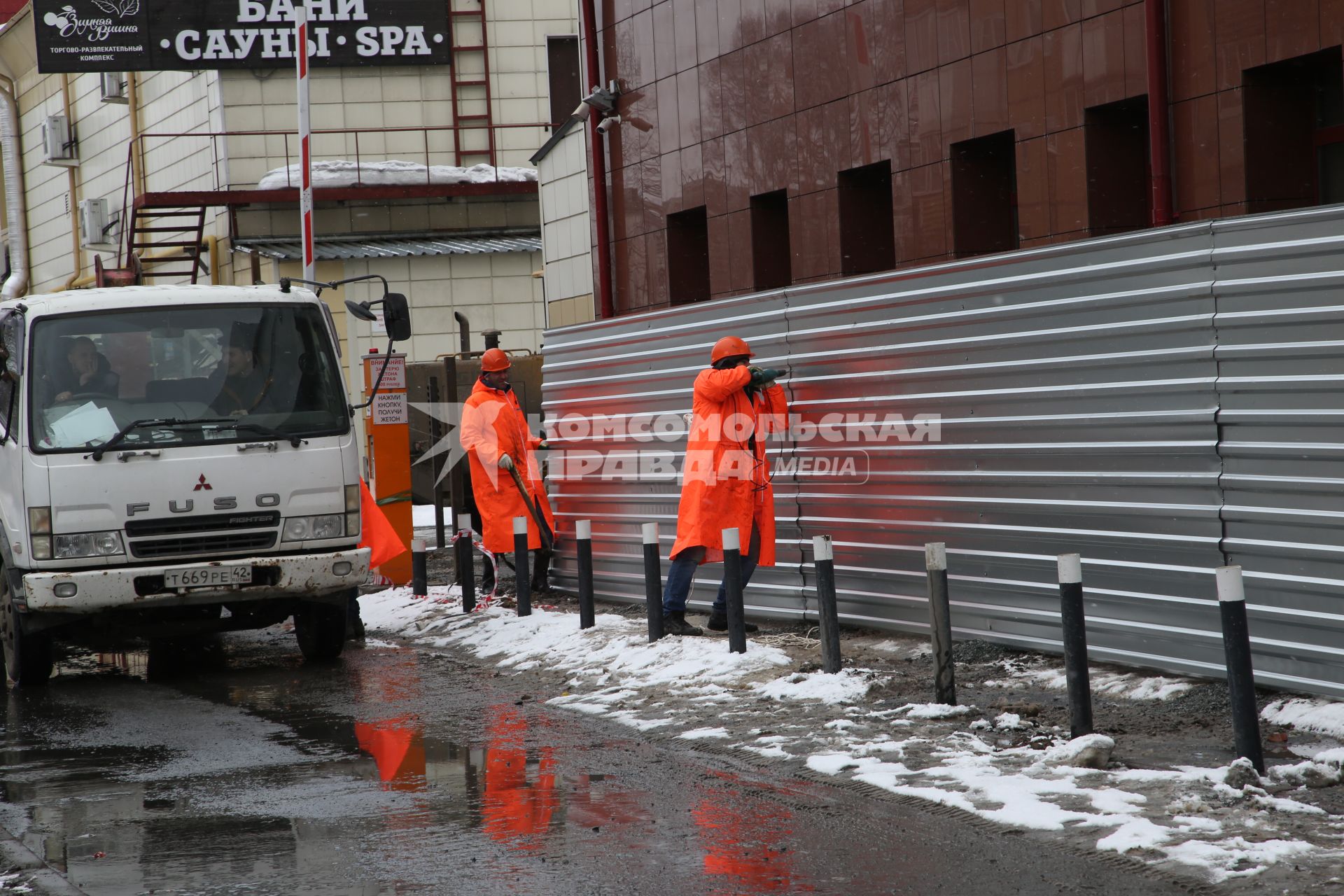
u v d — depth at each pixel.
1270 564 7.85
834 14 14.67
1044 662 9.43
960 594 10.09
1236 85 10.53
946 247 13.44
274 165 30.17
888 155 14.06
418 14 30.47
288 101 30.22
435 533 22.45
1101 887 5.40
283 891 5.82
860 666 9.82
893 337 10.51
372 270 29.64
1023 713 8.16
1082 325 8.94
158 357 11.45
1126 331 8.62
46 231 40.06
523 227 31.50
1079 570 7.48
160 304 11.55
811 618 11.55
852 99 14.52
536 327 30.41
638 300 18.64
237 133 29.86
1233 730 6.84
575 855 6.13
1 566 11.78
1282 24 10.12
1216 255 8.05
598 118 19.02
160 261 29.47
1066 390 9.05
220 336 11.63
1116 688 8.64
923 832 6.22
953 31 13.15
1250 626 8.01
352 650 12.95
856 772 7.23
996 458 9.67
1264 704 7.90
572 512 14.52
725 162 16.62
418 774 7.80
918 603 10.45
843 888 5.55
